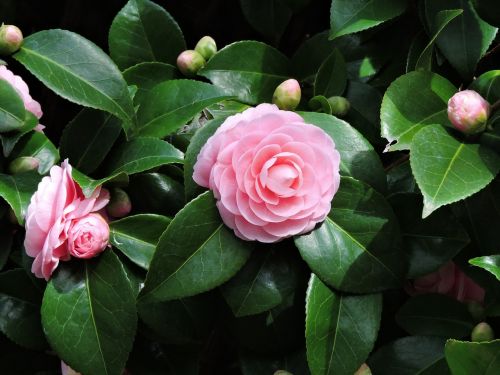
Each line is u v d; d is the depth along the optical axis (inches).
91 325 16.3
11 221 17.5
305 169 15.6
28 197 16.7
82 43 18.1
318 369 16.2
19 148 17.7
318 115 17.2
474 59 17.9
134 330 16.3
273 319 17.4
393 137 16.4
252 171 15.4
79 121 18.0
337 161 15.7
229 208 15.5
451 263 18.1
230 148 15.5
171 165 17.8
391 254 16.6
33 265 16.1
